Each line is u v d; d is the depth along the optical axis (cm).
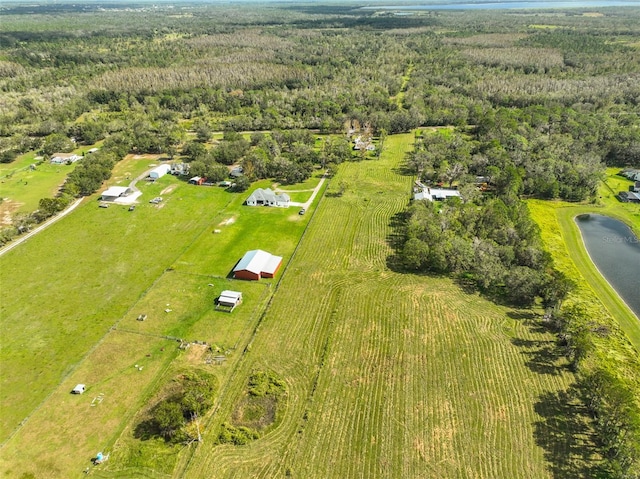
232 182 12600
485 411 5569
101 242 9469
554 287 7294
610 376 5419
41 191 12138
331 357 6412
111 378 6066
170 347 6606
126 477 4831
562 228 10281
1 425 5409
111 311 7356
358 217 10556
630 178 12975
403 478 4800
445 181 12644
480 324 7062
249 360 6359
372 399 5747
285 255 8988
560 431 5297
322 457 5025
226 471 4884
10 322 7088
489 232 9200
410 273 8400
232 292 7581
